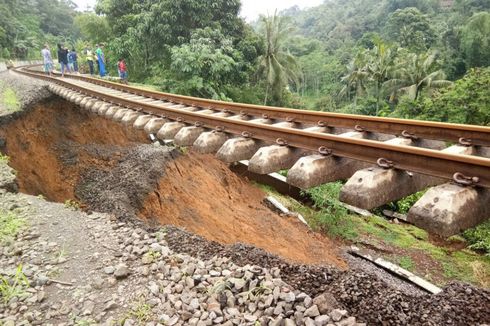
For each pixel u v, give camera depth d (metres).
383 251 10.00
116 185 7.89
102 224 4.63
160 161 8.85
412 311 3.37
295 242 9.18
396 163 3.24
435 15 65.81
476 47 38.81
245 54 23.08
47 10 67.50
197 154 10.59
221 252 3.97
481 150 4.18
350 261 9.30
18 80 14.59
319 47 66.00
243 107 7.03
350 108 38.19
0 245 3.91
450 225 2.43
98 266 3.56
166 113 6.79
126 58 23.84
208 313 2.82
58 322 2.81
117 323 2.77
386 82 31.39
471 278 8.97
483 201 2.68
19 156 8.59
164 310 2.90
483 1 54.84
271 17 25.58
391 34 54.62
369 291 3.50
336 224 11.05
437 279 8.88
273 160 3.97
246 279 3.25
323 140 3.86
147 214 6.97
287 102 31.45
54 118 11.17
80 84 12.23
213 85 19.62
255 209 10.43
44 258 3.71
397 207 13.09
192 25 21.88
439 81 27.27
